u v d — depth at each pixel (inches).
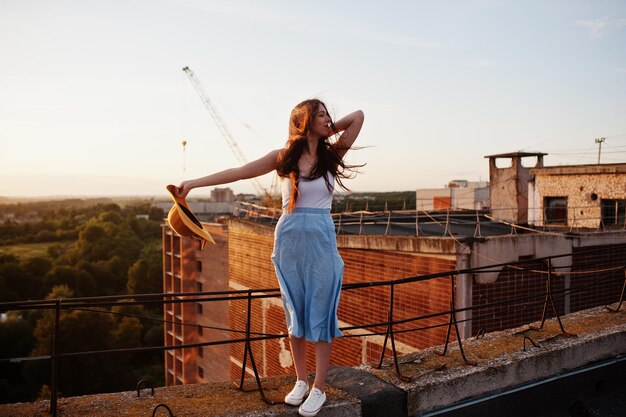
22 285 3112.7
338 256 112.0
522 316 467.5
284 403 117.0
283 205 111.1
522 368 152.6
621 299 210.2
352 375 137.7
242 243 782.5
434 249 448.1
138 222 5959.6
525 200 875.4
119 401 118.5
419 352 160.6
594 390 169.6
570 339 170.2
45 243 6688.0
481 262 438.3
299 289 109.3
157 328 2292.1
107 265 3508.9
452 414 136.4
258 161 108.6
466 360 150.1
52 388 108.0
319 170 106.2
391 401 126.2
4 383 1838.1
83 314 1872.5
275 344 687.1
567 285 505.7
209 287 1338.6
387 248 494.3
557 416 156.9
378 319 511.5
